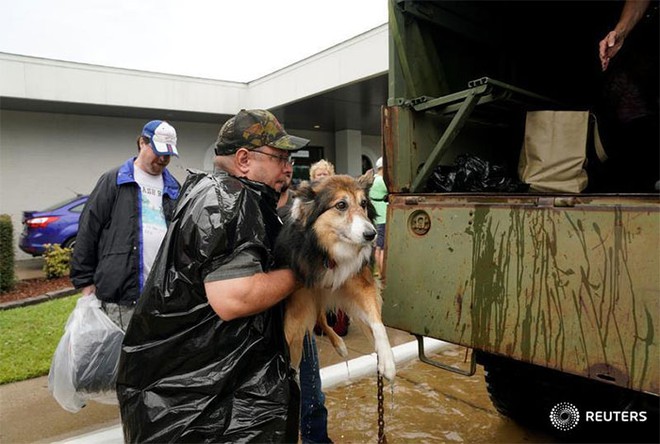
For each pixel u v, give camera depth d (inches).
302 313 86.5
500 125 126.8
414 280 85.6
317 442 101.2
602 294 60.4
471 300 76.4
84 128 451.2
